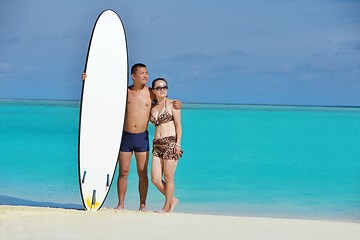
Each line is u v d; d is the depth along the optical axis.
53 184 13.68
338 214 10.79
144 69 9.13
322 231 7.48
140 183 9.47
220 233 7.21
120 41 9.17
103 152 8.95
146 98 9.17
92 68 8.77
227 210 11.04
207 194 13.20
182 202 11.95
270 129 32.72
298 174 17.08
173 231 7.24
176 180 15.52
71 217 7.79
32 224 7.23
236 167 18.38
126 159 9.31
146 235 6.96
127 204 11.27
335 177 16.58
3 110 49.22
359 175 17.00
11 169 16.30
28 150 20.94
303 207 11.65
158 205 11.26
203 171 17.38
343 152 22.67
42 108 55.12
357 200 12.59
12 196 11.80
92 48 8.78
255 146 24.59
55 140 24.28
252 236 7.11
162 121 9.02
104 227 7.28
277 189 14.24
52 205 10.66
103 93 8.89
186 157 20.86
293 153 22.23
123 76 9.16
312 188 14.51
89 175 8.77
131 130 9.25
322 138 27.83
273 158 20.77
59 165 17.31
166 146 8.99
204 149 23.39
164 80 8.99
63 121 34.75
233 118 42.62
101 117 8.90
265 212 10.91
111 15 9.05
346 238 7.14
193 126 34.31
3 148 21.39
